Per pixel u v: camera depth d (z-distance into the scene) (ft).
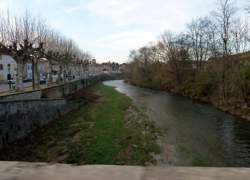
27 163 9.68
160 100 127.75
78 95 136.67
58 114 85.66
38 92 83.71
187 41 167.84
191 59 163.53
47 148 51.96
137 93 164.66
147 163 43.04
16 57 82.69
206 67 137.90
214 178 7.92
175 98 135.44
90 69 378.12
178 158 46.16
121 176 8.27
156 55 224.12
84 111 95.81
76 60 210.18
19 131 58.23
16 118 57.41
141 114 88.38
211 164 43.91
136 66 257.14
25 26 89.04
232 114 88.02
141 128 68.13
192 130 67.21
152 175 8.28
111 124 71.77
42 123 71.72
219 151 50.80
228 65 107.45
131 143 53.62
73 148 50.88
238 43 110.11
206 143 55.98
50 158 45.88
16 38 83.05
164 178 8.03
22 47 82.69
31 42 91.30
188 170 8.62
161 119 81.05
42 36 106.01
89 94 148.15
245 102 90.07
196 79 142.61
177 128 69.21
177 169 8.71
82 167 9.14
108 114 88.17
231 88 99.91
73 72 241.55
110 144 52.70
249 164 44.04
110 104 112.16
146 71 230.89
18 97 67.62
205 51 143.02
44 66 223.30
